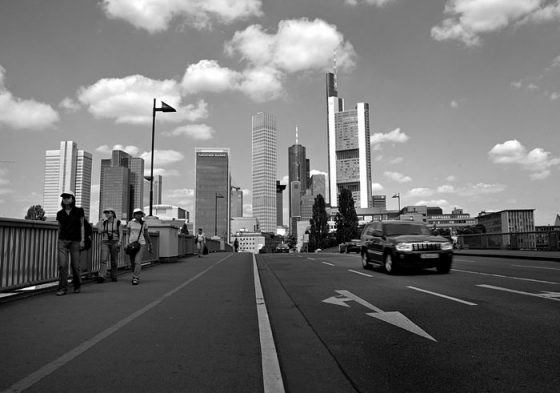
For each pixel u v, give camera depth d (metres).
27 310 8.01
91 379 4.32
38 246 9.89
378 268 17.48
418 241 14.15
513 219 114.75
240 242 146.25
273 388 4.11
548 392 3.96
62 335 6.11
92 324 6.83
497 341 5.66
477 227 129.12
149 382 4.25
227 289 11.12
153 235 20.81
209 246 44.47
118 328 6.55
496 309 7.76
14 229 8.93
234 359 5.04
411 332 6.26
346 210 83.31
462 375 4.44
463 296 9.30
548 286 10.61
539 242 26.34
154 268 18.20
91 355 5.14
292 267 18.80
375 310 8.00
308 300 9.39
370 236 16.98
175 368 4.69
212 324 6.87
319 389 4.15
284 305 8.81
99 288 11.25
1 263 8.51
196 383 4.23
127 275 14.87
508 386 4.11
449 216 173.88
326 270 16.97
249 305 8.65
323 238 96.94
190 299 9.41
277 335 6.28
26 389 4.04
